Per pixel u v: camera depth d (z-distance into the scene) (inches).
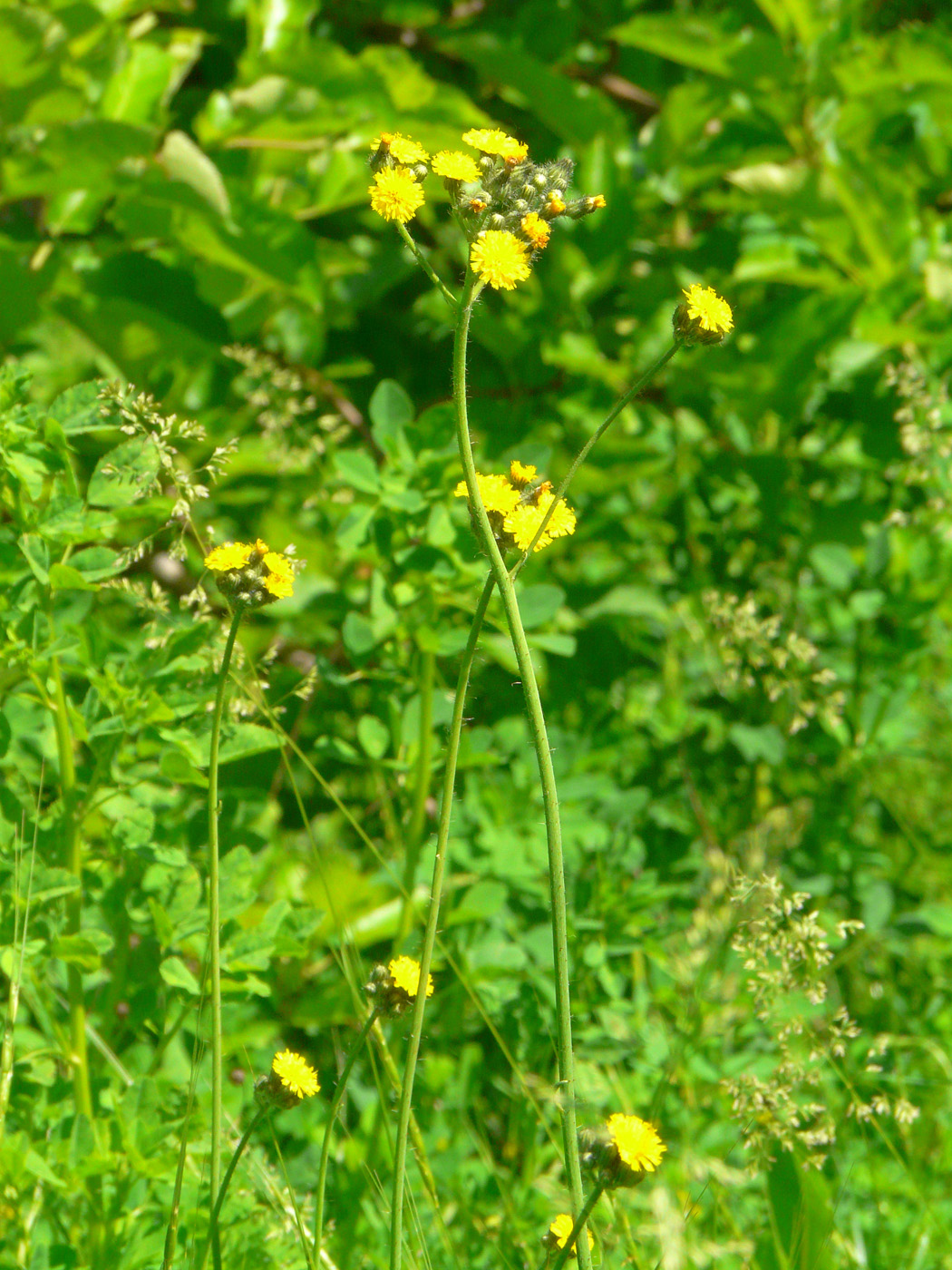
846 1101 57.7
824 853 66.9
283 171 65.9
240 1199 50.2
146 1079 50.0
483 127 65.7
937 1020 61.4
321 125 62.6
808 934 52.5
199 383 67.9
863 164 68.5
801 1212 50.3
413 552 56.2
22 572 50.8
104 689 51.0
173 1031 51.6
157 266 62.3
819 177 68.4
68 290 61.7
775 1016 55.1
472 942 57.6
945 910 65.6
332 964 59.7
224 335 63.1
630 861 60.1
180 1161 48.1
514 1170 56.4
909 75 68.6
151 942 53.6
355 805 67.0
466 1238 52.9
